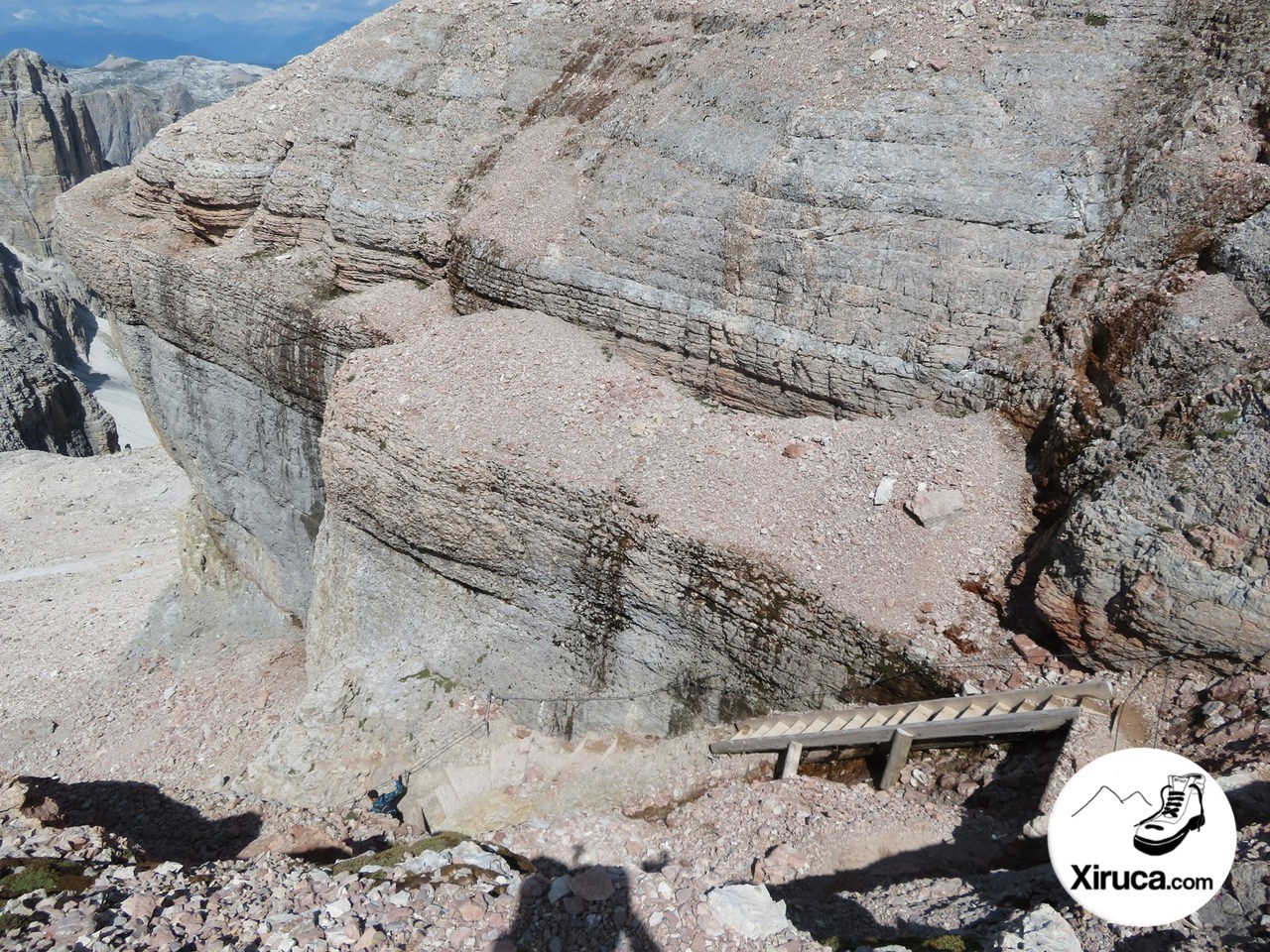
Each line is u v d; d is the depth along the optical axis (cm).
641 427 1479
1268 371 1069
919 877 936
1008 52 1498
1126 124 1397
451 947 786
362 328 1838
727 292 1542
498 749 1562
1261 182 1255
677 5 2003
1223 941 649
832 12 1741
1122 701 996
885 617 1166
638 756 1389
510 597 1544
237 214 2266
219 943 777
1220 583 932
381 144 2100
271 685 2317
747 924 781
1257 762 837
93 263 2359
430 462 1492
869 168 1455
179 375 2330
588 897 822
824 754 1170
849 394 1471
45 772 2209
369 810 1539
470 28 2261
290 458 2184
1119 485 1073
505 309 1808
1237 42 1374
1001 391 1371
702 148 1636
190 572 2725
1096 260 1349
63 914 801
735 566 1260
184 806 1474
